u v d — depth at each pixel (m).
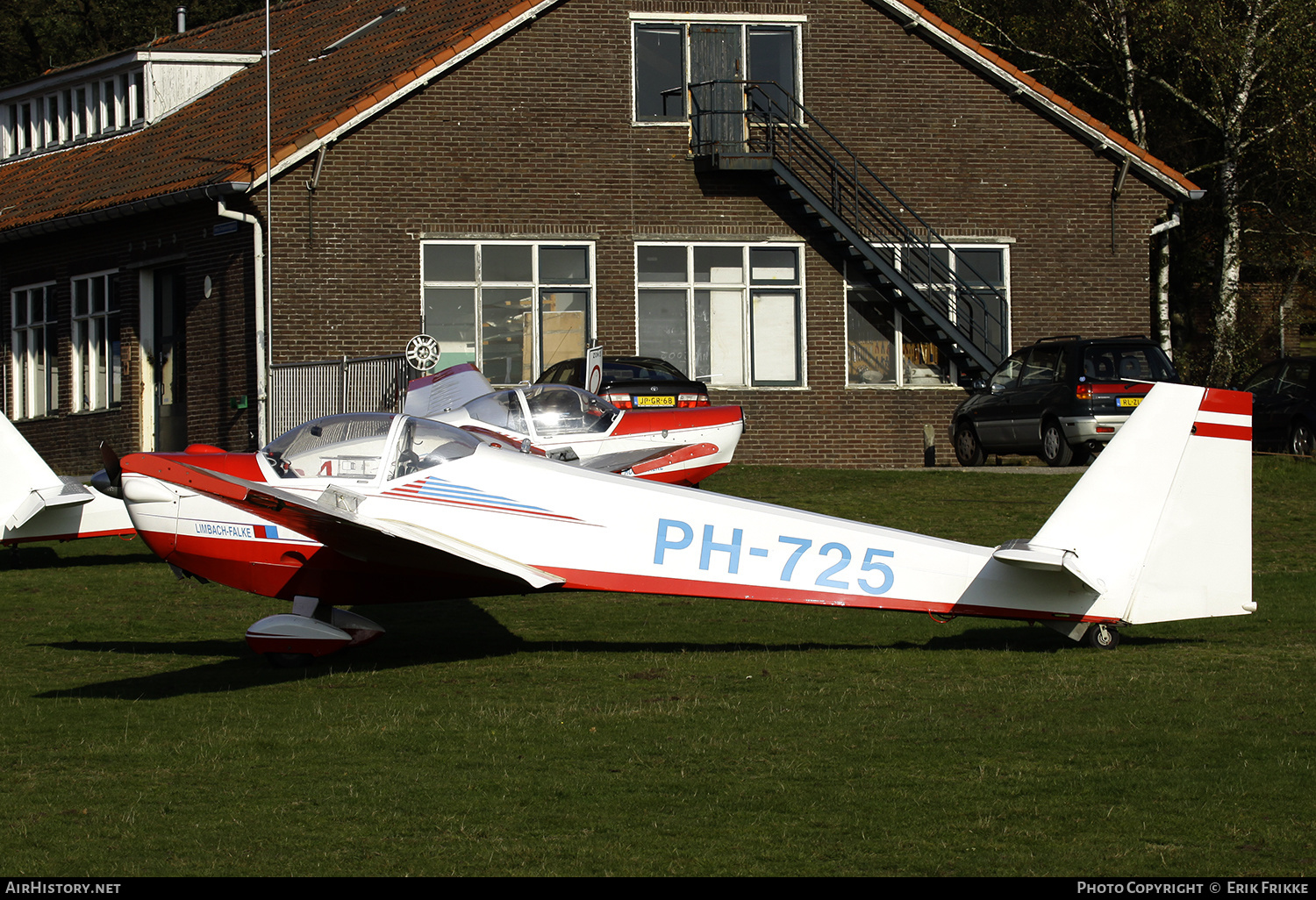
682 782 19.48
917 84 76.94
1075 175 78.19
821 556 29.31
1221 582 28.47
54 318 82.25
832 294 76.06
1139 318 78.69
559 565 29.64
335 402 64.31
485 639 31.98
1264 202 102.25
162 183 72.69
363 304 69.94
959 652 29.27
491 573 29.44
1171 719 22.61
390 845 16.98
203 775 20.05
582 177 73.38
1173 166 106.44
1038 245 77.88
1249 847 16.61
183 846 16.97
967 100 77.44
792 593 29.25
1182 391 28.33
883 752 20.88
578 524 29.73
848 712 23.47
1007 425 64.94
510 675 27.34
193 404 71.94
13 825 17.77
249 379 68.81
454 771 20.16
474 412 46.72
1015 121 77.69
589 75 73.50
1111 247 78.50
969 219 77.31
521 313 72.81
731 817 17.95
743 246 75.50
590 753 21.05
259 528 29.52
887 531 29.42
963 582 29.06
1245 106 97.19
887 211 75.88
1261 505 52.97
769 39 76.06
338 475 29.94
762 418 75.06
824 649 29.98
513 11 71.81
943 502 52.41
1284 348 105.69
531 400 47.22
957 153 77.31
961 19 109.12
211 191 67.19
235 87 86.38
